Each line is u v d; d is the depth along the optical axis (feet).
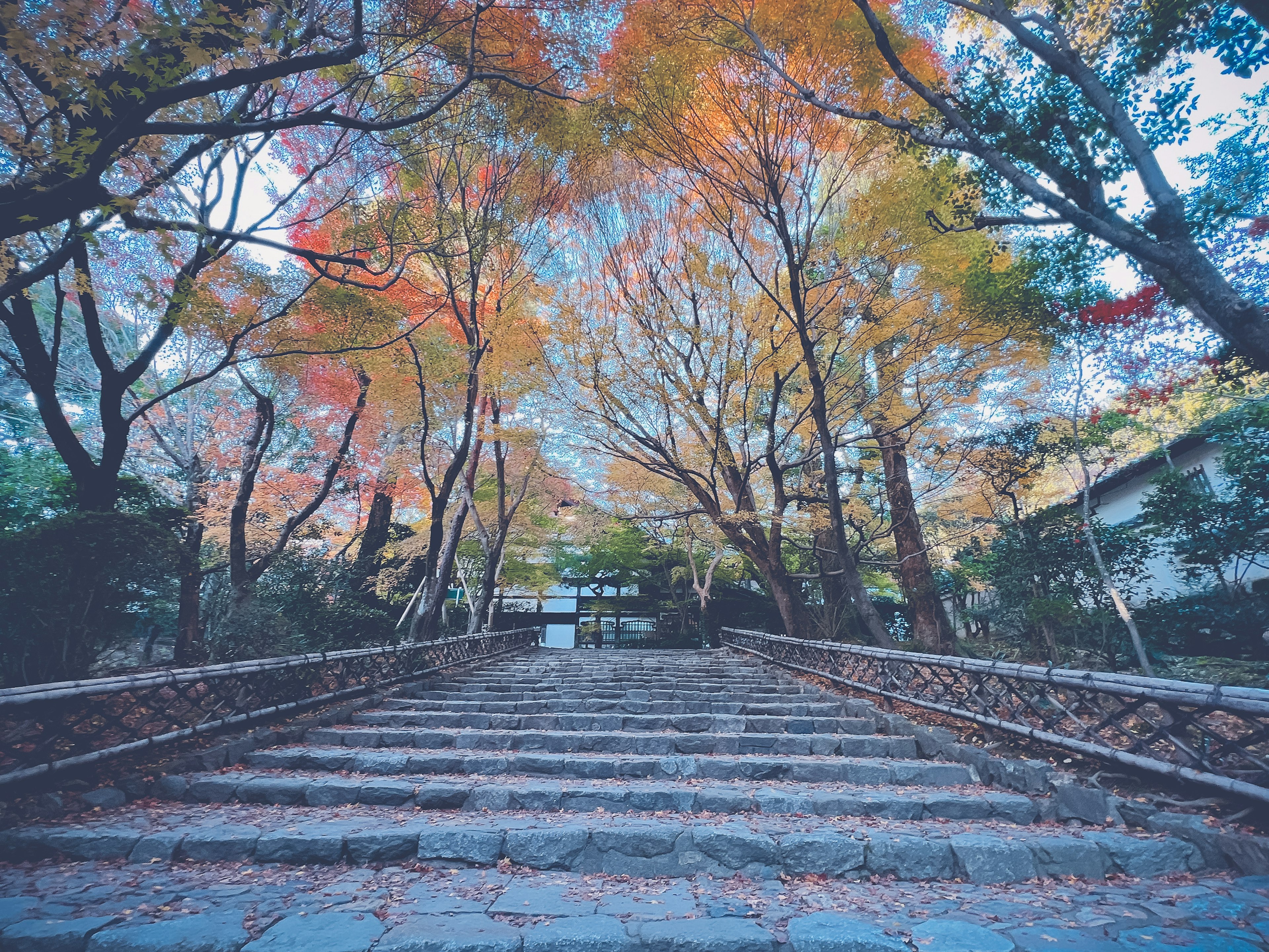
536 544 70.85
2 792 13.67
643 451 38.86
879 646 26.30
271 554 37.09
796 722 23.15
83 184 14.12
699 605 83.46
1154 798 13.65
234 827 13.37
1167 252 15.42
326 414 46.09
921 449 37.91
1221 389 28.94
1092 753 14.66
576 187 34.65
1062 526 31.60
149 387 46.93
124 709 19.62
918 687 23.29
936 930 9.46
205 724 18.49
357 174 29.53
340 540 61.93
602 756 19.35
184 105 18.79
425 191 35.83
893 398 32.19
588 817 14.53
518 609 94.22
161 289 26.03
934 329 28.94
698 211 31.96
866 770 17.88
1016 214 20.44
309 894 10.87
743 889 11.56
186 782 16.02
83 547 19.83
